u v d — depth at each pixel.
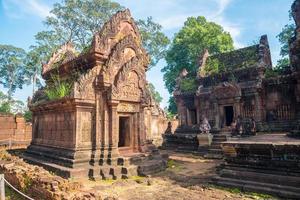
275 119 22.30
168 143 24.97
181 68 41.25
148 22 38.41
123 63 14.50
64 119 13.30
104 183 10.65
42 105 15.06
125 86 14.08
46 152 14.12
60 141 13.40
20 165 10.80
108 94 13.19
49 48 34.25
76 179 10.83
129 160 12.64
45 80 18.83
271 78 22.72
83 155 11.95
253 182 9.10
